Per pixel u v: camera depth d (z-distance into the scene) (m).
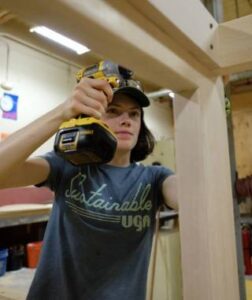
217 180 0.52
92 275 0.82
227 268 0.52
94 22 0.30
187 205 0.50
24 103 3.09
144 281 0.87
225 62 0.51
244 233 3.12
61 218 0.87
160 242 2.67
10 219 2.09
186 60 0.46
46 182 0.85
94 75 0.63
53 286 0.82
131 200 0.88
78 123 0.57
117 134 0.86
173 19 0.39
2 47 2.92
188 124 0.50
